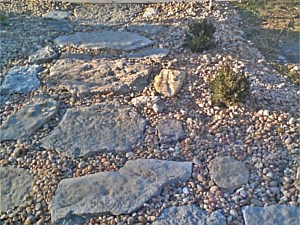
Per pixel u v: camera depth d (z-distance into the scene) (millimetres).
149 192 1414
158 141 1646
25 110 1852
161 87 1933
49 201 1418
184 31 2453
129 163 1546
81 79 2037
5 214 1398
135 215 1348
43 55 2260
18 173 1552
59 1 3029
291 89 1964
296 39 2473
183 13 2734
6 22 2689
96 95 1939
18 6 2973
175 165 1524
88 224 1337
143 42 2359
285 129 1676
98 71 2090
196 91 1916
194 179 1471
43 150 1639
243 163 1528
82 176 1507
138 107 1839
